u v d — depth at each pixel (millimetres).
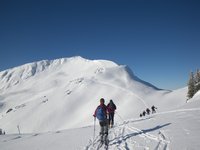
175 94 145875
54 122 149625
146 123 16141
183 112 18891
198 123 12328
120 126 16938
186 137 9406
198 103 24516
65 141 12758
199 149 7520
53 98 198375
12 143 14969
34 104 190750
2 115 197250
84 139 12695
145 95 163500
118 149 9250
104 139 10375
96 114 10883
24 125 155250
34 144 13156
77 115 155000
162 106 125562
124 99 163000
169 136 10133
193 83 61688
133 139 10875
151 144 9234
